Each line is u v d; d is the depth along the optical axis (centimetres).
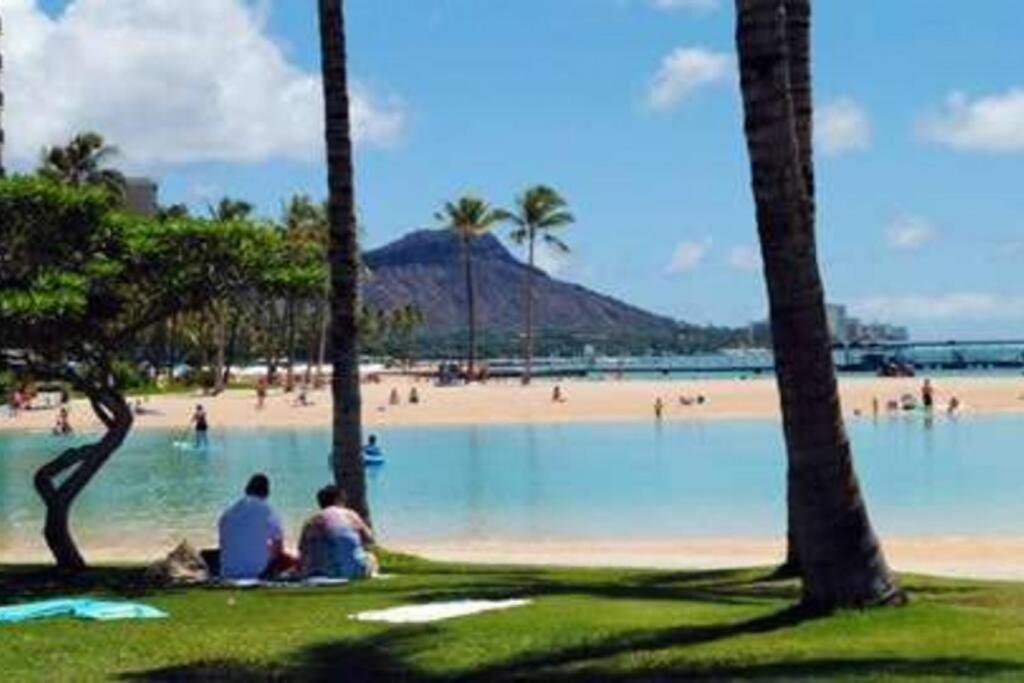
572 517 4106
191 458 6662
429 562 2555
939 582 2119
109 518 4325
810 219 1486
